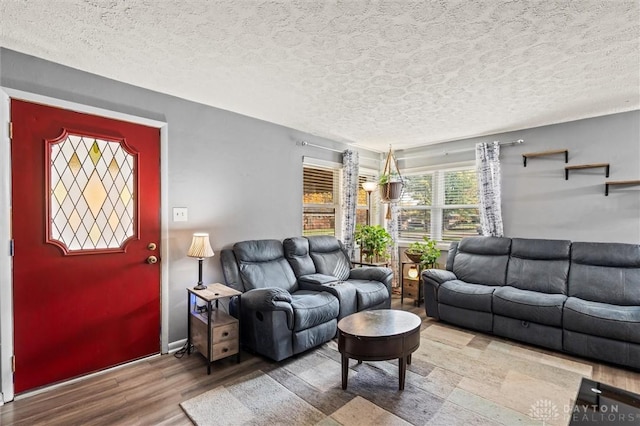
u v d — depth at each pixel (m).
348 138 4.53
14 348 2.15
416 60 2.26
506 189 4.10
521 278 3.53
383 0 1.60
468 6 1.65
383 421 1.91
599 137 3.47
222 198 3.31
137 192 2.72
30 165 2.22
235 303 2.97
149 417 1.95
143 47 2.10
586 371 2.54
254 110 3.36
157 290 2.84
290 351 2.69
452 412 2.00
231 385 2.32
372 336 2.17
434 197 4.96
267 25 1.83
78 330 2.42
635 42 2.00
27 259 2.20
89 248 2.47
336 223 4.79
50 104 2.29
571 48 2.08
